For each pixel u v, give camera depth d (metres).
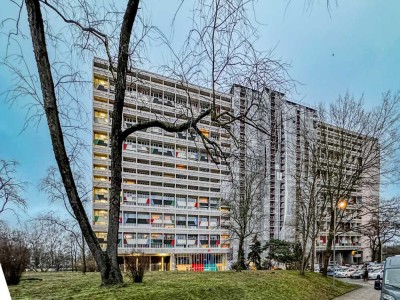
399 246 65.00
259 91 7.14
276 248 51.91
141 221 60.56
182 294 8.63
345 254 83.38
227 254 66.75
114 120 8.45
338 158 25.09
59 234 44.41
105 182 54.19
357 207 30.47
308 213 27.44
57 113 7.38
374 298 17.55
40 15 7.07
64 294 7.35
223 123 7.60
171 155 65.00
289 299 12.82
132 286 8.53
